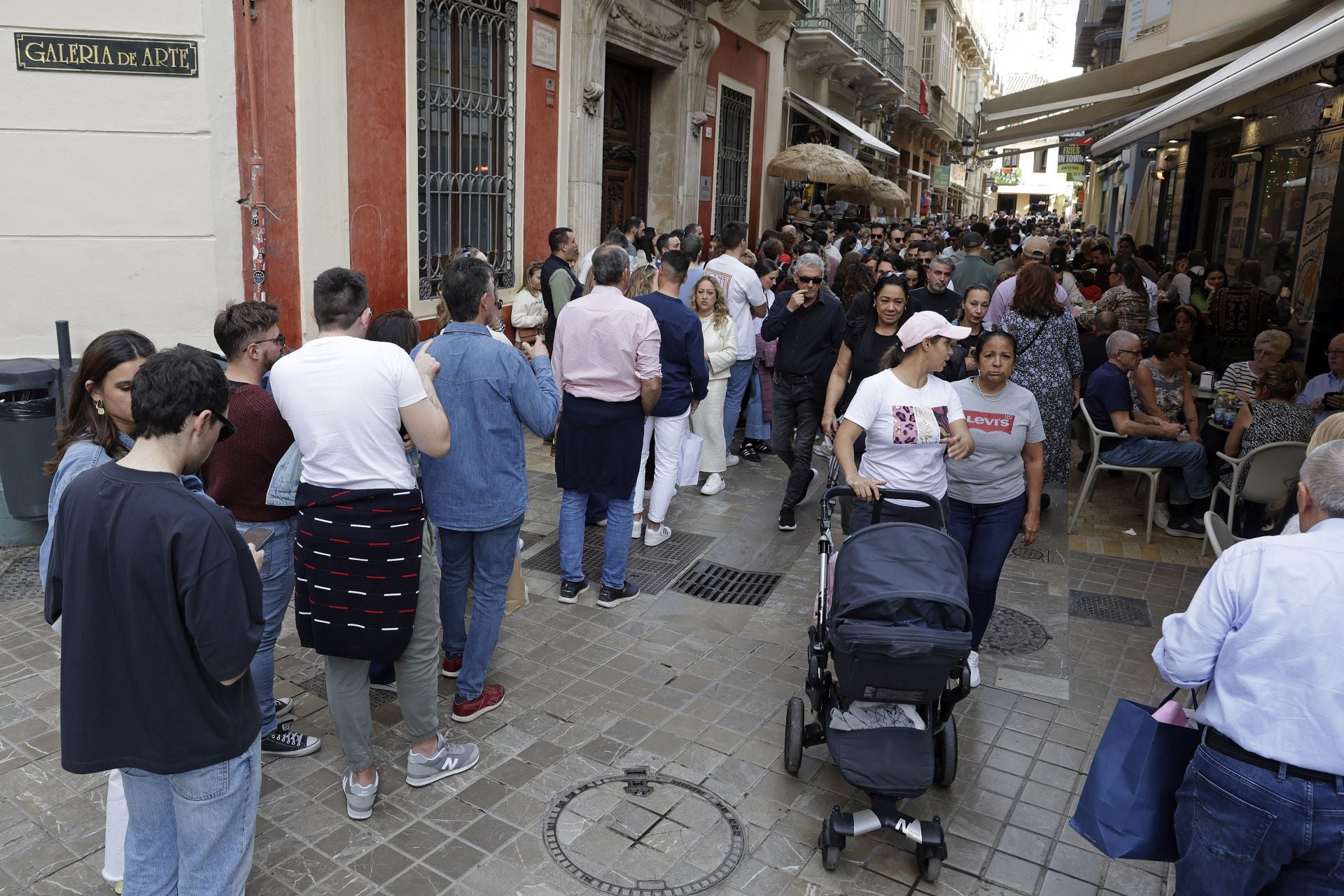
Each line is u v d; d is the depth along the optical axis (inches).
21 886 123.6
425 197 315.9
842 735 134.7
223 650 92.6
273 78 250.5
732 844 137.9
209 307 256.8
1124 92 481.7
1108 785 105.6
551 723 167.6
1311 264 386.6
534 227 381.7
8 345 241.9
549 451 333.7
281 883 126.6
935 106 1439.5
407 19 291.4
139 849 103.1
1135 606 228.1
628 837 138.5
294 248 260.8
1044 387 259.8
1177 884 99.8
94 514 91.6
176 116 244.5
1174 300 457.1
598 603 216.7
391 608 130.9
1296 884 92.9
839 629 129.0
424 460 160.4
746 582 233.8
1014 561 254.5
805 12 620.7
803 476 267.1
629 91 487.2
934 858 130.6
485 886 127.5
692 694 179.2
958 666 132.7
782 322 265.4
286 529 145.7
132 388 92.3
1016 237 922.7
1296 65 217.0
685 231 375.9
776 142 666.8
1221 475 277.4
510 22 350.9
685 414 246.8
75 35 234.2
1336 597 88.4
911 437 163.3
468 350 157.3
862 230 676.7
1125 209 1034.1
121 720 93.7
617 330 197.6
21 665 178.1
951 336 159.6
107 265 246.7
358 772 139.3
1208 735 96.7
